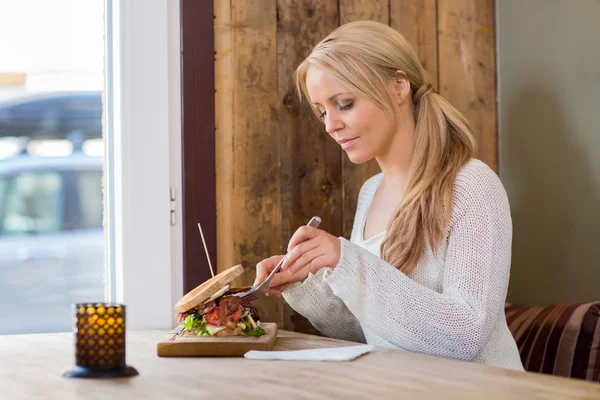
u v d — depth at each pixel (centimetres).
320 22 197
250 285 188
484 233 141
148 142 184
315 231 139
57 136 354
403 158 165
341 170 198
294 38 194
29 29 292
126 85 184
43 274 357
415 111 165
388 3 205
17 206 354
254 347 132
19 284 354
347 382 106
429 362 122
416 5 208
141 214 183
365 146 157
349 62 154
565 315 169
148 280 183
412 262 149
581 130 199
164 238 185
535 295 212
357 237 178
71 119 354
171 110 187
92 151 359
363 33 157
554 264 207
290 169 193
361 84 153
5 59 300
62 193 358
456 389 100
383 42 157
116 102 186
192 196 183
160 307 184
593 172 197
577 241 201
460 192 146
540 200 210
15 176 354
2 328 349
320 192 196
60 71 315
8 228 353
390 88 158
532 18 209
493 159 219
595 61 195
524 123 212
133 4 184
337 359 123
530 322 177
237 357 130
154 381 109
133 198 183
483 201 144
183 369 119
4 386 107
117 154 186
